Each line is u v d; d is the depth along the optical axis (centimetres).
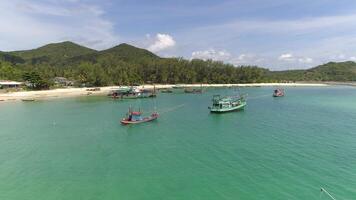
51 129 7556
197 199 3606
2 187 3972
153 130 7419
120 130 7438
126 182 4109
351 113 9962
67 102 13388
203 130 7356
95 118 9169
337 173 4319
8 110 10844
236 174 4338
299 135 6600
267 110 10856
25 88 17988
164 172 4459
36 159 5119
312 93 19638
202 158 5081
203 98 15575
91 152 5534
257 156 5125
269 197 3628
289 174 4303
